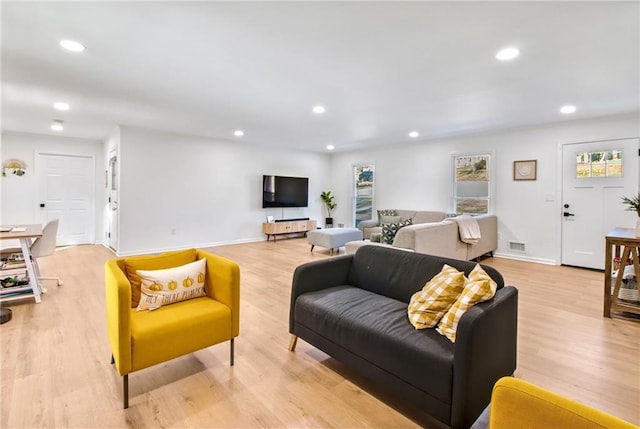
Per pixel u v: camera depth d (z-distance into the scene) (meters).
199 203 6.46
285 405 1.73
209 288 2.26
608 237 2.90
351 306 2.04
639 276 2.78
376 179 7.55
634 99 3.73
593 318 2.89
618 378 1.97
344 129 5.54
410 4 1.92
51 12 2.02
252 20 2.11
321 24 2.15
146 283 2.04
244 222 7.20
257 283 3.99
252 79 3.16
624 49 2.48
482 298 1.60
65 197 6.43
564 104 3.93
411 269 2.23
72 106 4.16
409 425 1.59
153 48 2.52
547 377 1.98
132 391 1.83
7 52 2.60
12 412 1.63
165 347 1.80
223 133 6.05
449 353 1.47
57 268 4.62
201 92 3.57
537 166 5.12
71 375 1.96
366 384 1.93
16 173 5.92
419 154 6.66
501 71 2.93
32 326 2.65
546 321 2.82
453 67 2.84
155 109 4.29
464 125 5.15
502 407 0.81
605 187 4.54
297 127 5.41
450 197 6.17
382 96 3.68
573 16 2.03
